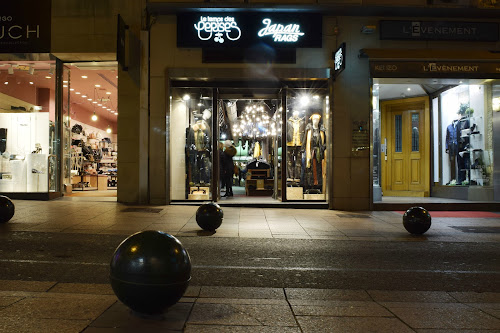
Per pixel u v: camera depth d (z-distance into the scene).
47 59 13.02
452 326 3.33
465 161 14.61
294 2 12.33
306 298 4.22
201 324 3.29
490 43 12.89
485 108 13.85
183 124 13.38
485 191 13.45
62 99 13.51
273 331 3.17
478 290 4.72
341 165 12.65
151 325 3.18
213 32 12.54
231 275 5.22
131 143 12.71
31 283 4.61
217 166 13.34
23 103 13.62
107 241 7.21
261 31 12.54
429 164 15.84
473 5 12.45
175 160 13.31
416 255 6.59
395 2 12.38
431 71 12.30
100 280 4.82
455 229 9.12
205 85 13.00
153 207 11.95
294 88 13.09
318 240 7.69
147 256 3.21
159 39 12.66
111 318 3.33
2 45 12.52
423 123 16.19
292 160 13.66
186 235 7.93
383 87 15.03
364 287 4.79
